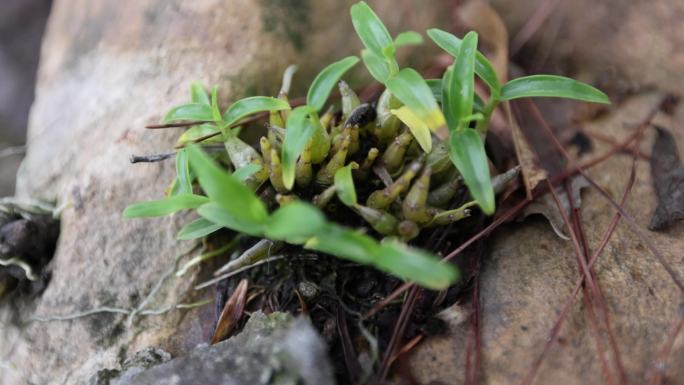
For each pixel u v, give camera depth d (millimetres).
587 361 207
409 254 180
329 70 223
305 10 269
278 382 195
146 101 260
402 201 221
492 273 226
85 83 281
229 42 265
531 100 263
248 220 187
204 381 198
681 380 203
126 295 236
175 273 236
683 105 260
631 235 231
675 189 237
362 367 208
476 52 222
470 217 236
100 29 290
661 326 211
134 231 241
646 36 278
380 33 223
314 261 228
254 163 225
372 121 232
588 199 240
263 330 208
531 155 247
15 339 245
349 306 221
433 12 282
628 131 256
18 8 458
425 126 217
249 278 232
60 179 259
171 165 246
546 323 213
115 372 221
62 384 232
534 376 206
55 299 241
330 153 227
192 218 240
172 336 230
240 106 226
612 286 219
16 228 243
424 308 219
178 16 272
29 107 441
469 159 206
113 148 254
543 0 287
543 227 235
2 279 249
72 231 247
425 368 210
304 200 229
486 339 213
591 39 282
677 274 220
